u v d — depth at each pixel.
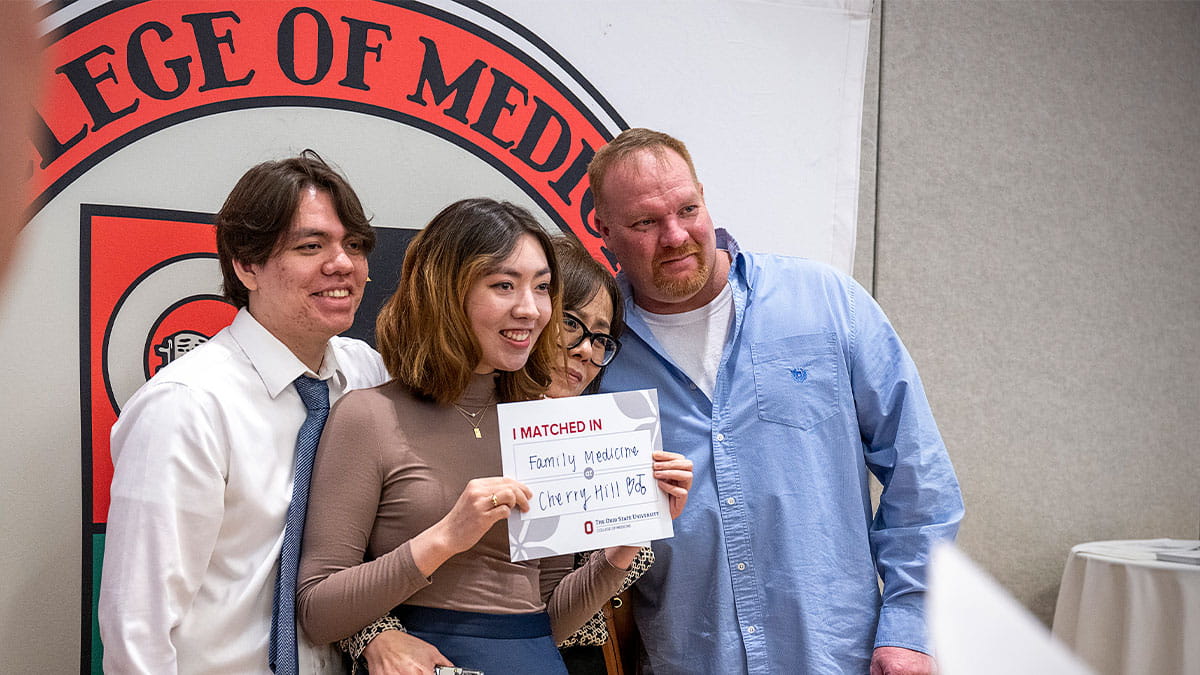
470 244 1.70
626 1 2.66
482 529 1.57
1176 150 3.52
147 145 2.16
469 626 1.65
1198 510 3.52
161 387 1.67
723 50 2.77
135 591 1.58
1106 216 3.40
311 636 1.63
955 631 0.26
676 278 2.11
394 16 2.41
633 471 1.79
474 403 1.77
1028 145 3.27
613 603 2.22
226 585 1.68
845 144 2.92
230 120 2.24
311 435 1.78
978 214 3.19
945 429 3.13
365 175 2.38
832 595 2.13
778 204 2.83
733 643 2.11
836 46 2.91
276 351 1.79
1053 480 3.30
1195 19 3.52
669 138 2.20
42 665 2.04
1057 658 0.26
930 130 3.12
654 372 2.21
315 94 2.33
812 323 2.24
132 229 2.14
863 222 3.02
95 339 2.10
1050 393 3.30
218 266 2.22
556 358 1.85
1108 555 2.94
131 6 2.14
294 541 1.70
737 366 2.20
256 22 2.27
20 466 2.04
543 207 2.57
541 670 1.67
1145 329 3.46
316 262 1.78
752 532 2.14
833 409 2.21
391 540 1.67
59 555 2.06
